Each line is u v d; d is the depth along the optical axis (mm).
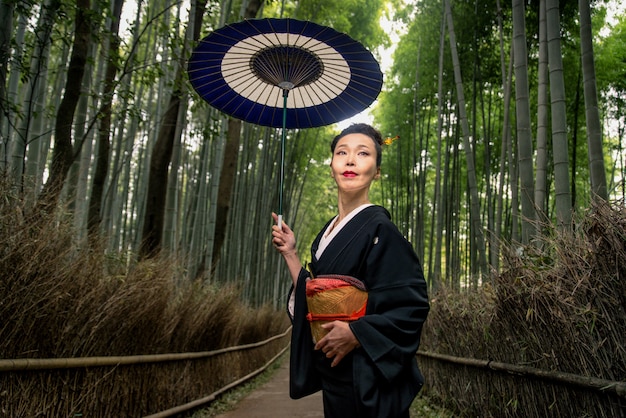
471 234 10055
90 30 4910
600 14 8773
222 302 6086
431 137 14203
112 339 3566
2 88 4336
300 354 1843
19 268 2625
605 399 2393
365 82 2078
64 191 4816
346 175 1863
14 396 2602
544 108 5371
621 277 2168
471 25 9492
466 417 4508
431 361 5809
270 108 2303
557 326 2664
